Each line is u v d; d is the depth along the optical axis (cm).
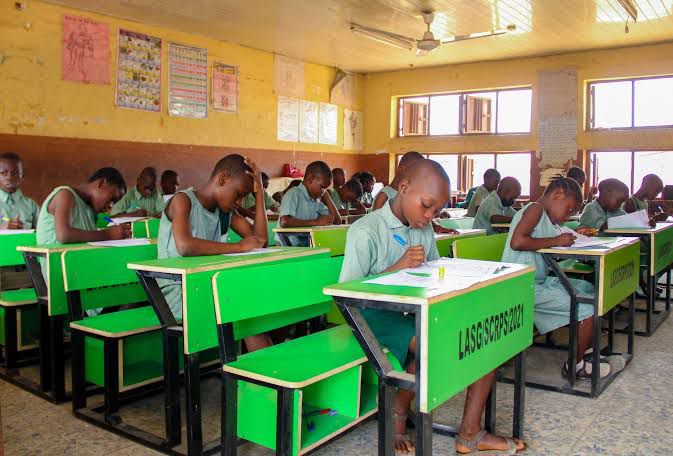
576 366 295
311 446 177
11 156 392
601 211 460
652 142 865
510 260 301
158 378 252
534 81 949
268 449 220
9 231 341
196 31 791
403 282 163
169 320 216
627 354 342
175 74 785
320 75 1028
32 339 315
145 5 670
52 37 654
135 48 735
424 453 148
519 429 220
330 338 211
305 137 1001
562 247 286
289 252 244
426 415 148
